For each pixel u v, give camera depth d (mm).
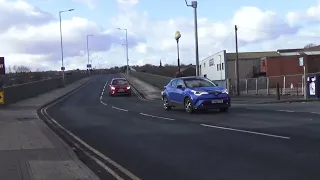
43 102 29266
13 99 29203
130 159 8484
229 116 15703
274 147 8812
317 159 7434
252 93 36219
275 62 55688
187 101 18000
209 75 70000
